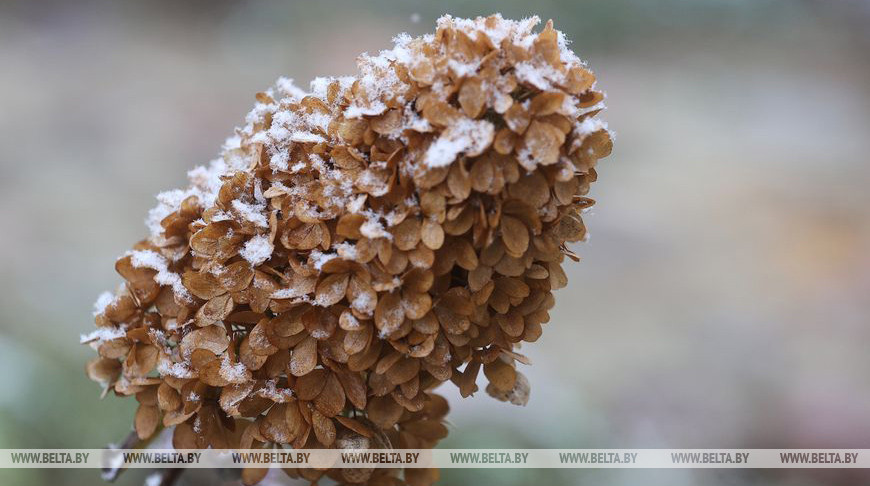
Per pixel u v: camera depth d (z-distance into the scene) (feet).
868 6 12.82
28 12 8.94
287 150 2.41
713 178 8.66
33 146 6.69
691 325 6.41
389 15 10.02
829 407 5.61
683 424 5.33
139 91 8.02
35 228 5.57
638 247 7.36
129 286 2.49
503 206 2.34
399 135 2.34
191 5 9.88
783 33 11.85
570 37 10.57
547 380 4.34
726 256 7.43
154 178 6.77
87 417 3.63
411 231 2.33
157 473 2.66
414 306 2.34
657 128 9.47
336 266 2.35
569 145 2.34
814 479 5.16
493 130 2.30
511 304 2.41
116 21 9.20
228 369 2.38
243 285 2.39
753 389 5.77
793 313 6.66
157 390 2.48
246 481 2.42
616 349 5.95
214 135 7.68
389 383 2.39
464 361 2.42
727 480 4.42
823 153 9.41
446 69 2.31
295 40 9.49
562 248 2.44
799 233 7.77
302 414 2.39
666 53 11.03
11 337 4.09
